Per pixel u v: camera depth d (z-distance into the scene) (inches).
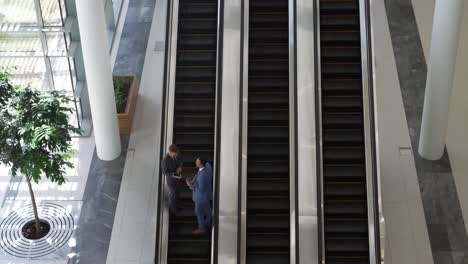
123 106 759.1
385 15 880.3
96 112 698.2
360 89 663.8
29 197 698.8
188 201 631.2
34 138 558.9
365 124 630.5
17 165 579.8
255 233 613.0
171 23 682.8
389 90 788.0
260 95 670.5
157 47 861.2
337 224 612.4
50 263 636.7
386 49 835.4
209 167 585.0
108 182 714.2
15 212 682.2
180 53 692.7
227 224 597.9
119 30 885.8
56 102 585.3
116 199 698.2
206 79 681.6
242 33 674.2
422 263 630.5
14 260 638.5
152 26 891.4
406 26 865.5
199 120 665.0
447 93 668.7
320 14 689.6
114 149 731.4
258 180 637.3
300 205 603.8
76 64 745.6
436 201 682.2
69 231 666.2
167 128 641.0
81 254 646.5
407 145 733.9
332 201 622.2
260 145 650.8
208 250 604.1
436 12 633.6
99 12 642.8
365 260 597.6
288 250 604.4
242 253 587.5
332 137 646.5
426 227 660.1
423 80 799.1
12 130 569.9
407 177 704.4
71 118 772.0
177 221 619.2
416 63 818.8
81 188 708.0
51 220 675.4
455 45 641.6
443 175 705.0
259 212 623.5
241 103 642.8
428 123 693.3
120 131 761.0
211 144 653.3
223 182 613.6
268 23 697.6
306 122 633.6
